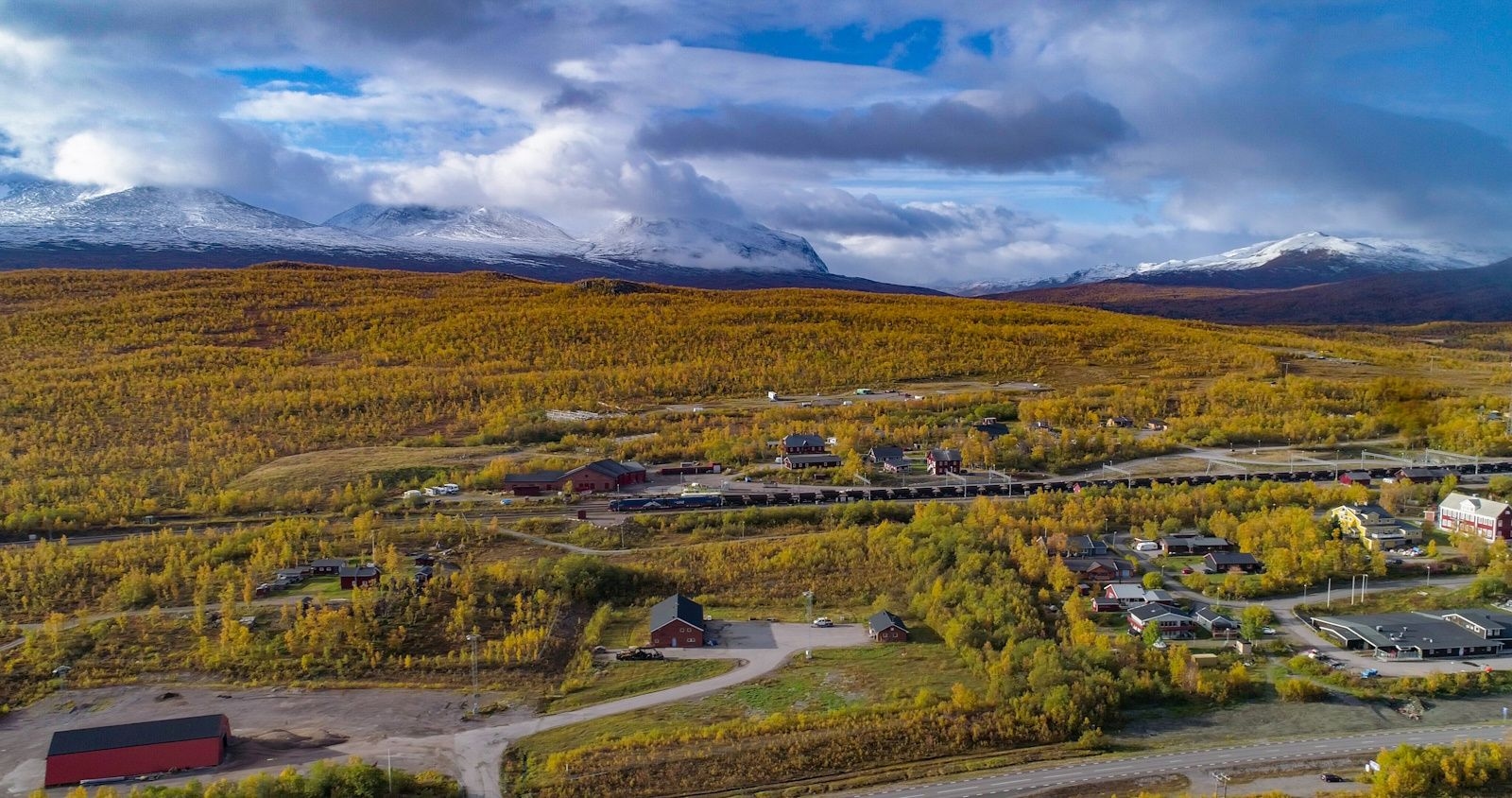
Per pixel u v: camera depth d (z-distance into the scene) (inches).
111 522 6254.9
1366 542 5521.7
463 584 5022.1
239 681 4220.0
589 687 4183.1
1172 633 4559.5
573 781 3378.4
